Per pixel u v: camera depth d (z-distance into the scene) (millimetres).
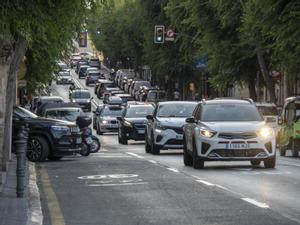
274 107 56750
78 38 37219
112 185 26094
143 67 138375
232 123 31781
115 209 20281
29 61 44250
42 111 51469
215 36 75312
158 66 107000
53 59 44219
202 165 31984
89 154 43875
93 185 26266
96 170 32375
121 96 115188
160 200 21828
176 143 43562
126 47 132125
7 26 20359
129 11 125625
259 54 69562
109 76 190750
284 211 19422
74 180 28172
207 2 74188
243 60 75062
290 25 50656
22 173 21906
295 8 49719
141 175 29547
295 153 44344
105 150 50500
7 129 33250
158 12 108250
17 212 19172
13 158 37375
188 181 26906
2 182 25906
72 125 39375
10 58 24688
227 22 70062
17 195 21938
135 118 58594
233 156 30969
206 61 85750
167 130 43375
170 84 119312
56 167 34438
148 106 60250
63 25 24078
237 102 33812
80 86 171625
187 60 95438
